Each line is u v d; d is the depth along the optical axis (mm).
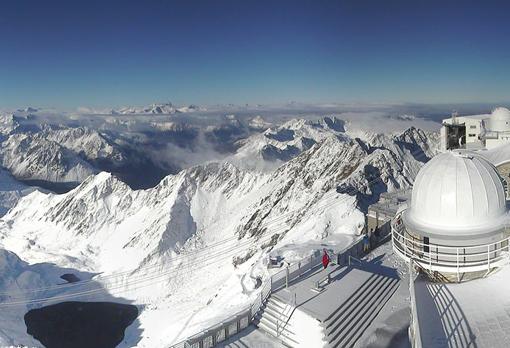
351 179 132625
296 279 37812
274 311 33781
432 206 25484
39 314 124625
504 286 21328
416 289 23156
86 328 114562
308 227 91375
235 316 33500
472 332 17922
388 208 52281
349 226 62875
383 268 40812
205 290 139625
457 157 25812
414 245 26312
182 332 68250
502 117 57031
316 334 29922
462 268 23734
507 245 24203
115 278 172000
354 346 27797
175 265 184625
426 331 18531
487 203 24531
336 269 39562
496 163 40688
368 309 32625
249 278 58281
